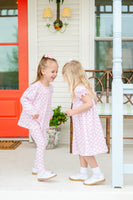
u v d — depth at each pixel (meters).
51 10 4.02
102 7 4.05
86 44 4.02
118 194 2.07
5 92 4.13
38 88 2.51
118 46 2.13
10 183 2.29
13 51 4.14
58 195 2.08
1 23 4.12
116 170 2.15
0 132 4.12
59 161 3.04
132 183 2.28
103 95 4.09
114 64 2.15
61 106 4.09
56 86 4.09
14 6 4.09
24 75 4.13
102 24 4.07
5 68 4.17
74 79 2.27
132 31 4.05
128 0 4.01
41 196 2.09
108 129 3.46
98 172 2.25
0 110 4.12
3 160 3.09
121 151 2.14
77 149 2.33
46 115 2.67
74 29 4.04
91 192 2.07
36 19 4.03
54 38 4.06
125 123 4.05
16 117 4.13
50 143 3.65
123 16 4.04
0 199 2.11
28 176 2.50
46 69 2.46
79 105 2.28
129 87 2.14
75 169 2.72
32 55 4.07
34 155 3.32
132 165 2.15
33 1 4.01
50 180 2.37
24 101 2.45
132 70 3.86
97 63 4.12
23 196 2.10
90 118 2.25
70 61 2.37
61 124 4.08
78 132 2.27
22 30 4.09
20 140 4.12
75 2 4.00
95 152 2.20
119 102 2.14
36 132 2.48
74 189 2.13
